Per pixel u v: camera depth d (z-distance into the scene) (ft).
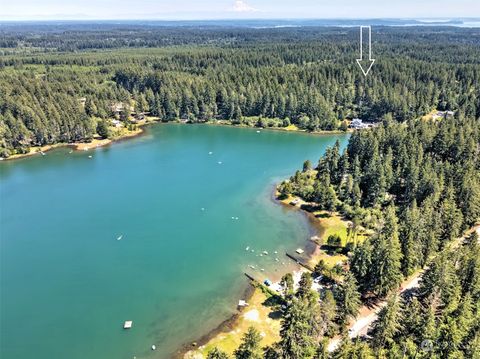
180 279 348.59
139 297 328.29
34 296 331.57
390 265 295.89
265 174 579.89
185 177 570.87
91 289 338.54
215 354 226.79
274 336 279.90
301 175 520.83
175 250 391.24
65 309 316.81
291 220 445.78
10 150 655.76
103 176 577.43
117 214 463.42
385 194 474.08
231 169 599.98
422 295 294.46
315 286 323.57
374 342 250.16
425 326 240.94
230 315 304.71
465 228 383.24
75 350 278.26
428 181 415.44
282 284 318.86
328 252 381.60
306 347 238.07
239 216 456.04
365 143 553.64
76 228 433.89
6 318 307.99
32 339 288.51
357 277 306.35
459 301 269.44
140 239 411.54
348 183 469.57
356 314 272.51
